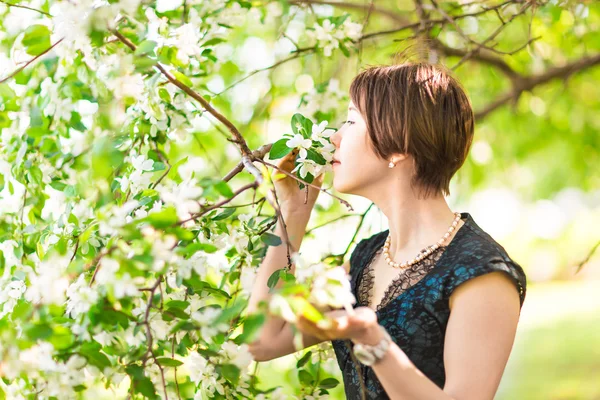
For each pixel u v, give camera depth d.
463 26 2.94
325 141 1.54
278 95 3.18
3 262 1.71
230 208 1.57
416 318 1.34
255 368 1.72
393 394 1.12
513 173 5.98
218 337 1.30
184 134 1.59
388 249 1.52
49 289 1.16
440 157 1.44
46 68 1.58
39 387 1.26
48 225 1.66
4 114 1.72
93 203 1.57
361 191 1.52
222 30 1.88
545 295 11.75
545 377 6.64
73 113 1.61
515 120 4.70
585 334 8.35
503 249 1.38
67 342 1.18
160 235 1.14
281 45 2.68
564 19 3.34
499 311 1.28
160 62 1.48
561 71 3.52
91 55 1.47
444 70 1.53
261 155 1.62
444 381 1.32
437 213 1.46
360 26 2.20
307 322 1.01
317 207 2.38
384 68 1.50
